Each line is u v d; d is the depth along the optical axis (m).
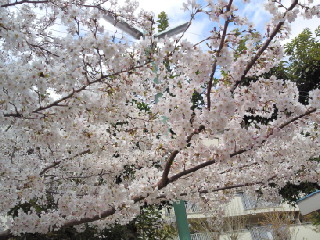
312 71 8.36
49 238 5.38
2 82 2.76
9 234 3.71
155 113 4.17
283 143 4.89
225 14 2.92
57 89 3.30
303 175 6.14
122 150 4.27
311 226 13.77
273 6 2.99
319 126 3.86
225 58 3.06
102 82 3.35
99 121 3.55
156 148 4.36
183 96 3.58
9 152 4.77
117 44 2.90
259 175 5.73
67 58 3.04
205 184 5.25
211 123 3.43
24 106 3.07
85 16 2.87
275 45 3.30
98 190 4.47
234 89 3.46
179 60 3.11
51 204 5.36
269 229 12.96
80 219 3.91
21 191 3.73
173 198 4.56
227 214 12.37
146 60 3.05
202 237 12.50
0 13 2.70
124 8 3.47
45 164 4.73
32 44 3.44
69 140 3.98
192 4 2.92
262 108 3.82
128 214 4.07
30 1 3.40
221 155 3.82
